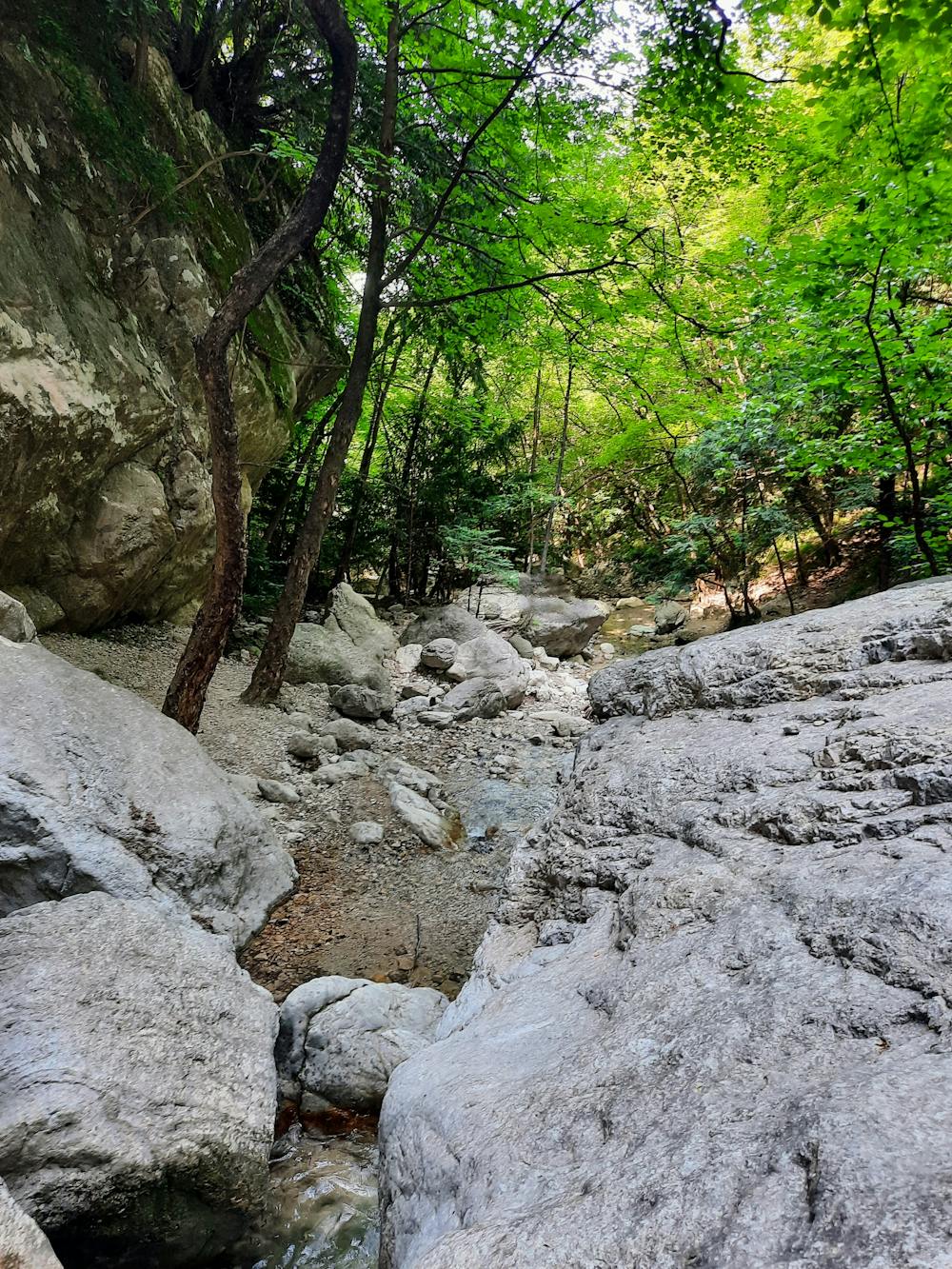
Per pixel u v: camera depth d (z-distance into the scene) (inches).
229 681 326.3
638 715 148.3
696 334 367.2
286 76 356.8
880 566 407.5
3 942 110.6
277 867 170.6
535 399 748.6
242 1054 108.6
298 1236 103.7
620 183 397.7
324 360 430.0
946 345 238.2
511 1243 48.5
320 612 467.8
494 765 297.4
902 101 206.7
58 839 132.3
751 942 72.3
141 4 260.5
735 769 105.3
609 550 823.1
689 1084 58.1
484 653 413.7
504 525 683.4
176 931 126.5
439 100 338.6
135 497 271.9
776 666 129.0
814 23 243.4
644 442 605.6
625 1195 49.2
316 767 268.7
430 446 540.7
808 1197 43.4
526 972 94.5
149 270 281.3
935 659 114.5
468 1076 73.2
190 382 301.3
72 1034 96.6
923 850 73.8
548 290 370.0
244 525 224.1
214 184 340.5
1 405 193.9
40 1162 82.6
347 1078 125.1
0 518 214.4
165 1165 88.8
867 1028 56.9
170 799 157.8
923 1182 40.8
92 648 275.4
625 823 110.5
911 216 205.5
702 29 172.6
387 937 180.5
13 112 225.3
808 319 258.1
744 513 466.0
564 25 276.7
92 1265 87.6
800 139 280.1
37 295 216.7
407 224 372.5
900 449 272.4
